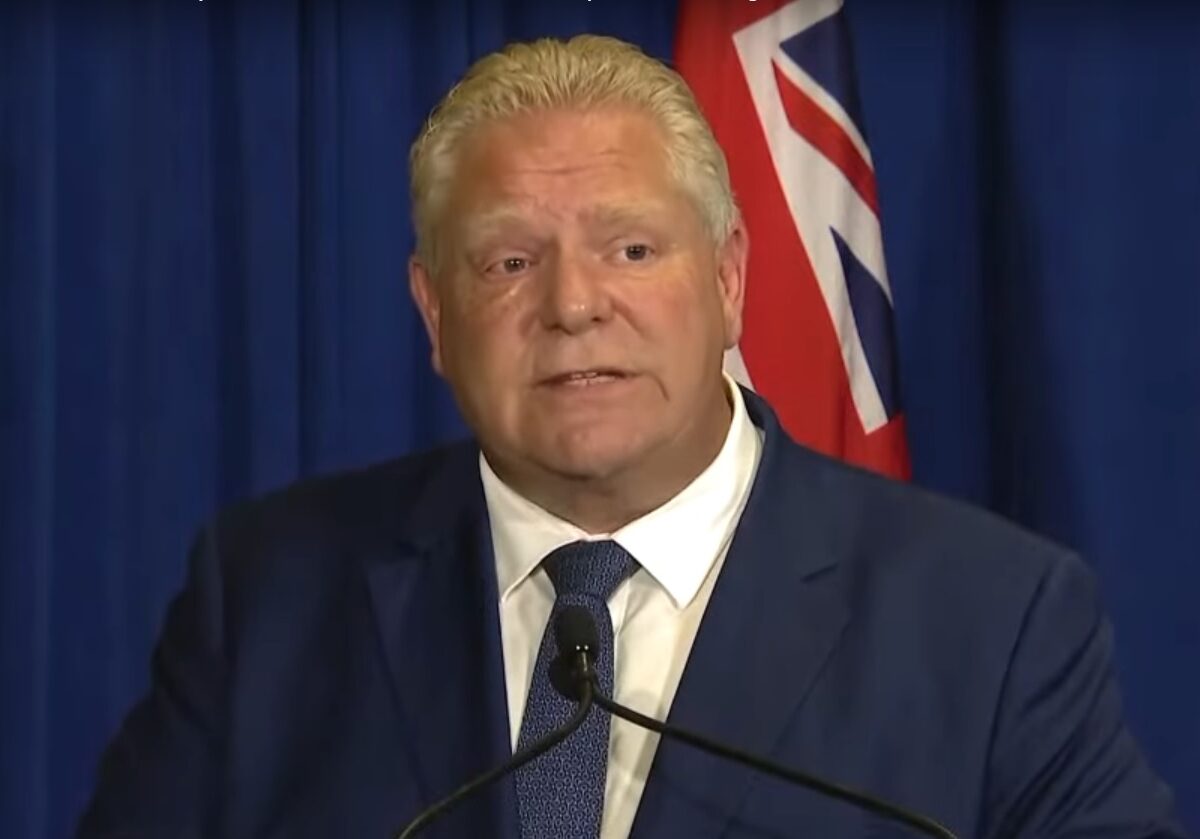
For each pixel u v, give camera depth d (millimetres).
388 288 6266
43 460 6164
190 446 6305
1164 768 5945
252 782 3756
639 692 3691
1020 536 3818
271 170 6293
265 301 6262
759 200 5926
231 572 4125
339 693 3799
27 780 6145
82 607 6266
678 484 3785
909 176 6223
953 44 6238
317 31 6281
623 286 3520
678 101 3645
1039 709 3566
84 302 6281
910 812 3146
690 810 3451
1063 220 5977
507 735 3604
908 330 6184
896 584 3715
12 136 6211
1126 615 5945
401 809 3596
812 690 3582
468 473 4078
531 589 3848
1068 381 5961
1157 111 5992
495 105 3611
